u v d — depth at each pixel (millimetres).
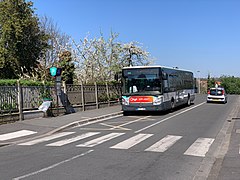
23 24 26891
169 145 10594
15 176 7027
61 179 6762
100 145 10688
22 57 28000
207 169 7574
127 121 18016
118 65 37156
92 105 25156
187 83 29922
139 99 20469
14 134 13273
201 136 12531
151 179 6773
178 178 6855
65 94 21531
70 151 9734
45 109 18172
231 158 8508
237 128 14359
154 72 20391
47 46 30469
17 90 16844
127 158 8711
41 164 8109
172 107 23484
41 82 18953
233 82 88812
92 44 37406
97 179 6758
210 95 35281
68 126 15656
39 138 12664
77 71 37031
